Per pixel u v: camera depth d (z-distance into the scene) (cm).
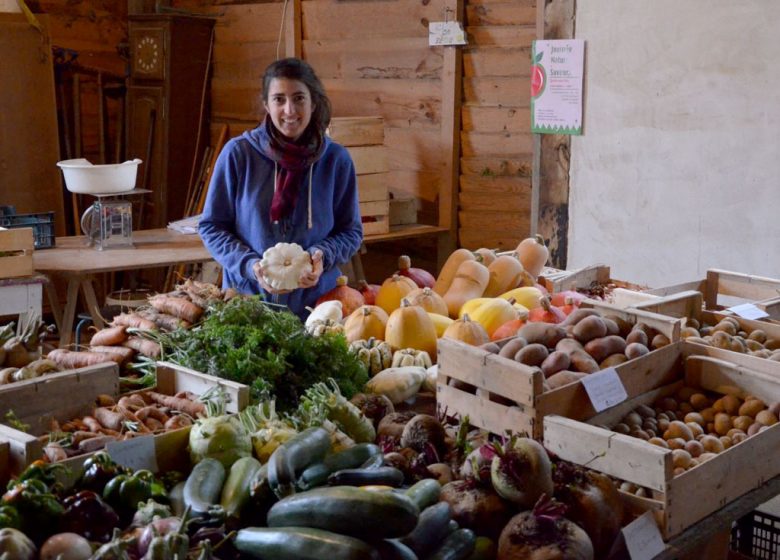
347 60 635
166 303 296
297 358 265
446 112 576
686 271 466
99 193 509
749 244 440
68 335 482
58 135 708
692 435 254
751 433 253
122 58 753
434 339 308
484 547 197
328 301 339
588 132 495
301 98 349
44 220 518
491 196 573
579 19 490
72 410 238
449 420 263
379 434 245
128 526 179
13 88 655
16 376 245
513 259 368
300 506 174
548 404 240
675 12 449
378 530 171
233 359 254
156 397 244
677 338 280
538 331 269
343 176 377
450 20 562
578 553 190
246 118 707
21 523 165
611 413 259
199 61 723
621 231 489
